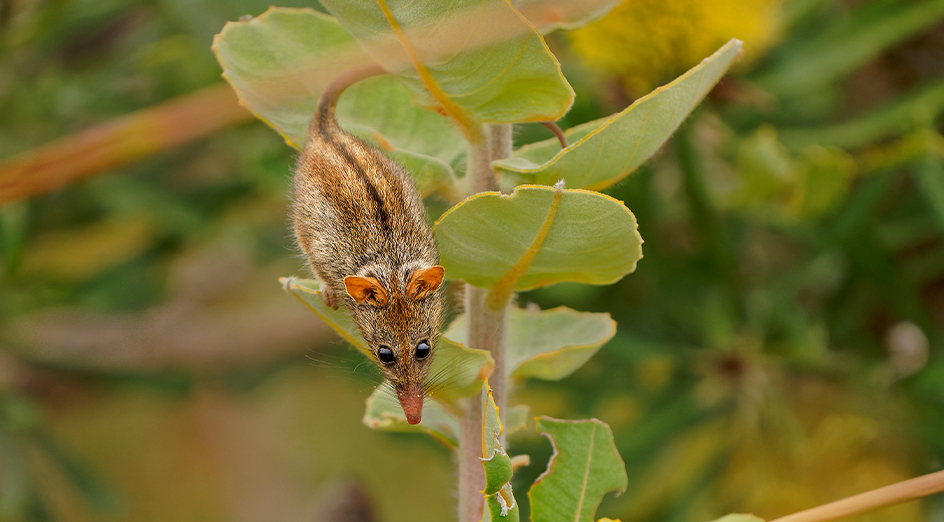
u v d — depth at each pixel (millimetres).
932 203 2613
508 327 2479
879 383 2646
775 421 2637
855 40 2645
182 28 2666
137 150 2502
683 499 2648
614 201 2424
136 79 2715
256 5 2639
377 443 4012
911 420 2643
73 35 2773
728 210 2646
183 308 3279
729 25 2580
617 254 2436
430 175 2461
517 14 2422
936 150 2605
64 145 2500
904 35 2637
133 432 4102
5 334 2863
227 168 2930
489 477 2420
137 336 3129
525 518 2631
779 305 2643
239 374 3311
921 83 2674
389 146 2484
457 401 2463
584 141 2432
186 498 3891
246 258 3242
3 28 2666
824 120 2682
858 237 2629
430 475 3854
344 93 2482
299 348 3352
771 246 2723
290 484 3891
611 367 2670
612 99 2617
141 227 3117
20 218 2666
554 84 2432
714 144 2662
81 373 2967
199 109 2502
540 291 2654
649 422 2646
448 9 2422
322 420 4129
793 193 2631
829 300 2658
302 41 2471
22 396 2795
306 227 2490
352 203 2484
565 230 2430
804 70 2648
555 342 2484
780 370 2652
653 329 2648
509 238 2434
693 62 2588
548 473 2453
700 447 2682
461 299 2490
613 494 2639
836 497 2643
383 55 2436
